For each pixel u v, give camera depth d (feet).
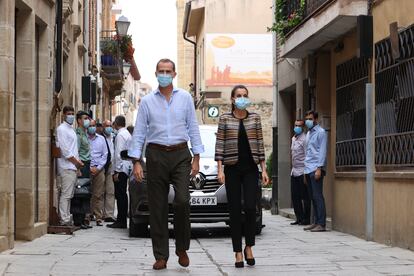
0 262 31.83
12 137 36.76
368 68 44.24
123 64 126.62
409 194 36.76
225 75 126.21
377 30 42.75
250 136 31.68
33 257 33.88
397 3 39.52
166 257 30.37
